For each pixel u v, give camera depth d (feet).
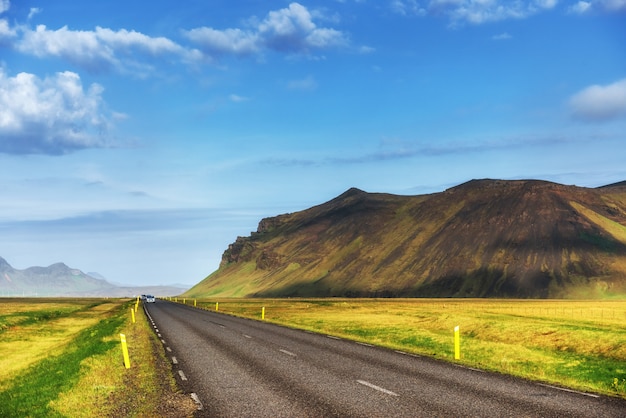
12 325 163.63
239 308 288.51
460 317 137.69
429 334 104.06
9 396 47.78
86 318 211.20
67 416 37.55
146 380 52.06
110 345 84.02
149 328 126.82
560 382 48.93
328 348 78.69
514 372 55.11
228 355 70.64
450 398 41.50
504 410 37.40
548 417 35.32
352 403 39.93
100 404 41.45
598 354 77.05
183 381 50.90
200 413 37.65
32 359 86.43
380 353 72.08
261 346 81.87
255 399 41.93
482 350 77.46
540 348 87.97
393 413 36.65
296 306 320.70
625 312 223.51
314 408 38.47
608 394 43.45
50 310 285.43
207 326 131.64
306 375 53.31
